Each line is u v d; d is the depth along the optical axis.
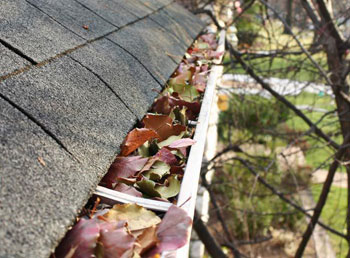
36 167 0.77
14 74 0.96
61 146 0.88
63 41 1.30
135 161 1.14
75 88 1.10
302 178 7.65
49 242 0.66
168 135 1.38
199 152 1.27
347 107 4.17
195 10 4.75
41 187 0.74
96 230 0.76
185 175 1.11
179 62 2.17
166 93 1.75
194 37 3.06
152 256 0.78
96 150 0.97
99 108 1.12
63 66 1.15
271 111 6.11
